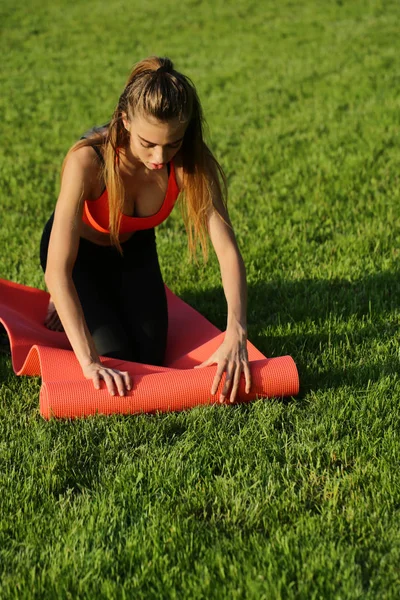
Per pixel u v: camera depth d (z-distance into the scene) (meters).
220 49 12.02
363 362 3.14
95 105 9.20
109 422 2.69
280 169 6.37
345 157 6.53
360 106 8.23
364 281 4.09
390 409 2.76
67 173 2.79
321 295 3.94
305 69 10.25
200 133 2.82
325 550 2.05
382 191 5.69
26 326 3.42
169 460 2.47
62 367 2.91
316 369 3.12
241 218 5.21
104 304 3.25
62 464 2.46
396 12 13.70
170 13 15.07
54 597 1.91
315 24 13.25
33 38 13.57
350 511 2.21
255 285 4.11
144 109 2.46
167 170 2.94
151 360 3.27
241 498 2.28
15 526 2.18
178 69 10.86
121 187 2.83
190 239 3.11
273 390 2.82
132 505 2.26
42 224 5.28
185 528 2.15
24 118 8.65
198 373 2.82
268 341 3.42
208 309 3.89
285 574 1.94
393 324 3.55
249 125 7.91
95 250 3.26
